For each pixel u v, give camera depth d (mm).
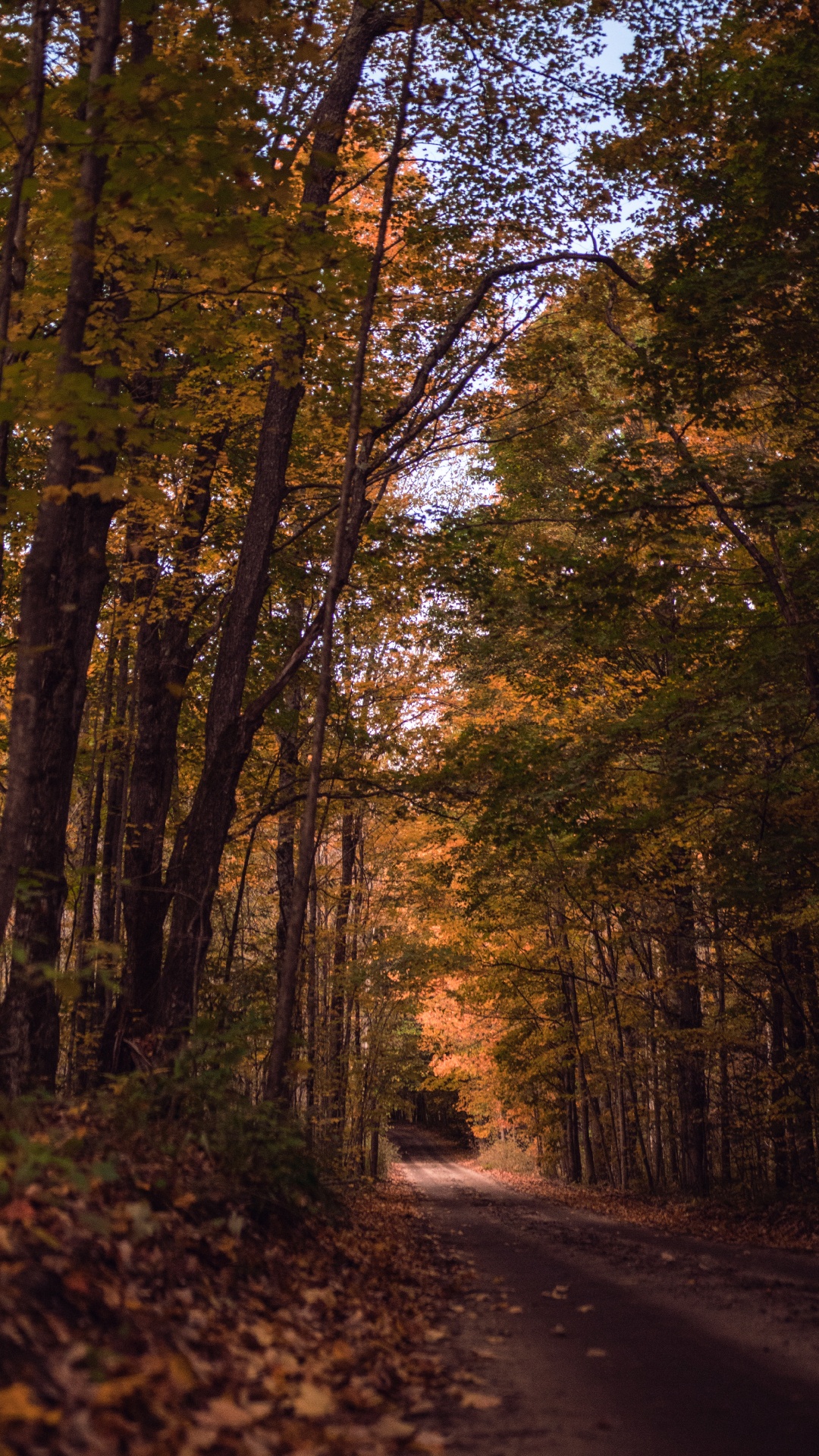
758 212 13281
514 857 17203
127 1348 3547
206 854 11430
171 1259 4715
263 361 12922
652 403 14016
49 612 6156
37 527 6164
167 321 8930
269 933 17609
